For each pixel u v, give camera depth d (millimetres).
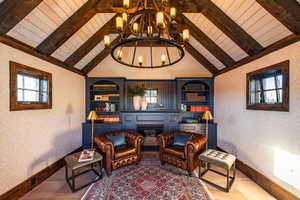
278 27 1857
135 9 1601
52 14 2000
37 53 2275
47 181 2365
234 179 2395
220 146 3566
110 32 2906
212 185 2234
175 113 3770
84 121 3834
